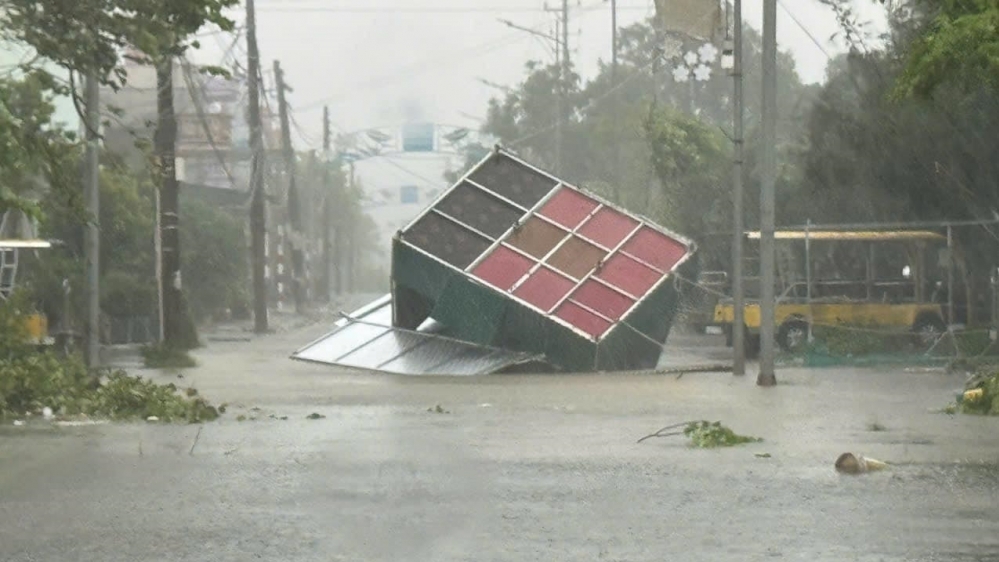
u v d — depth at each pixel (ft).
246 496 107.65
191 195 641.40
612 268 261.65
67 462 130.82
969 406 178.19
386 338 287.28
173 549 86.02
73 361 210.79
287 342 434.30
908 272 339.57
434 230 263.70
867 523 93.76
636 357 263.70
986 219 303.89
